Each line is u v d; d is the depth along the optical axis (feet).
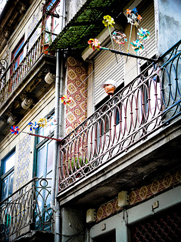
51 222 32.14
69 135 32.89
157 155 24.94
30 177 39.50
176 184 26.00
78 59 36.94
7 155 46.37
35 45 40.16
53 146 37.37
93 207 32.45
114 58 34.24
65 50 36.60
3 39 54.19
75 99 35.65
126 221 28.89
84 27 33.01
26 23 49.21
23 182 40.83
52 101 38.50
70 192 31.27
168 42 26.03
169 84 24.29
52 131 37.86
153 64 25.75
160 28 26.04
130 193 29.37
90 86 36.19
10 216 39.32
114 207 30.50
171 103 24.59
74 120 35.06
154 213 26.91
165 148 24.13
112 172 27.50
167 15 26.55
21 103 41.86
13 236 37.78
